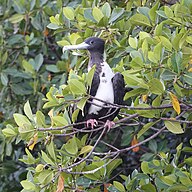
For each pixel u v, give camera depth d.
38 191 9.13
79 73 11.11
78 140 9.33
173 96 8.84
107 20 10.60
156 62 8.90
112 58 11.01
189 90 9.35
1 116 14.68
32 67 14.00
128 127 12.99
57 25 11.43
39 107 13.75
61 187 8.91
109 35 10.77
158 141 13.66
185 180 8.97
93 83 9.85
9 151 13.72
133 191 9.72
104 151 13.88
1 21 14.79
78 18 11.07
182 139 13.58
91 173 9.33
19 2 14.32
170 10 9.61
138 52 9.13
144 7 10.55
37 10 14.34
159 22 10.73
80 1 14.30
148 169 9.85
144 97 9.30
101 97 9.84
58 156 9.27
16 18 14.33
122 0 12.51
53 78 13.88
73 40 10.89
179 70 8.78
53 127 9.06
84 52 10.98
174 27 10.51
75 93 8.75
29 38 14.23
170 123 9.11
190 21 9.54
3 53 14.43
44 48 14.42
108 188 9.75
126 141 13.01
